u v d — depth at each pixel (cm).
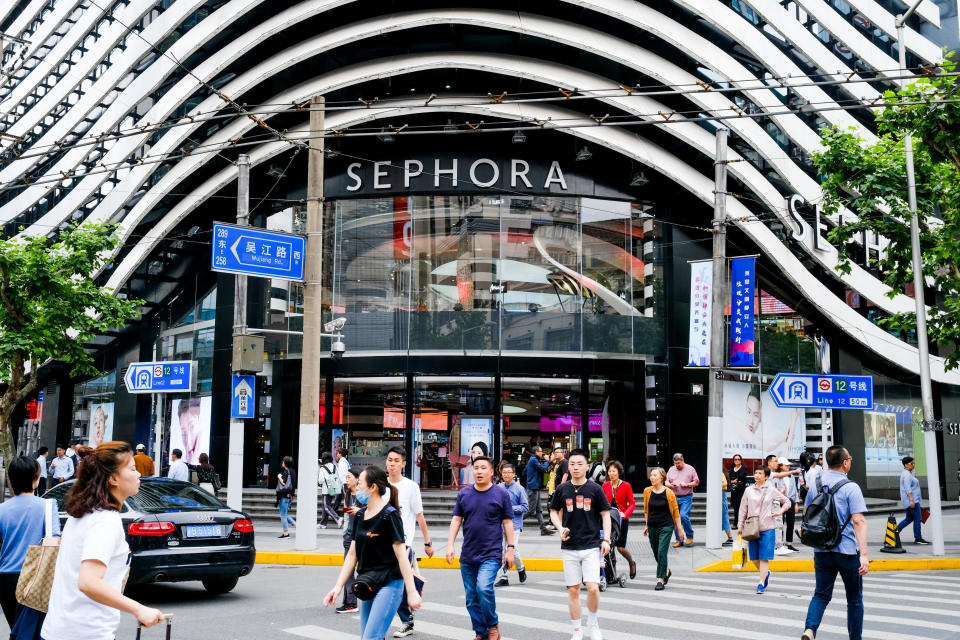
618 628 880
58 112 3034
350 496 1335
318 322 1619
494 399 2409
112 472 430
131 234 2784
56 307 1900
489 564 759
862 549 735
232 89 2425
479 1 2356
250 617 954
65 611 413
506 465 1269
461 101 2355
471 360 2383
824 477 779
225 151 2522
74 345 1958
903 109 1684
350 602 989
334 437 2427
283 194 2566
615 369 2458
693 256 2586
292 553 1530
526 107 2398
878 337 2811
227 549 1039
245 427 2559
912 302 2834
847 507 754
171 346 2852
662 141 2567
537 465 1964
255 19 2478
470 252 2447
